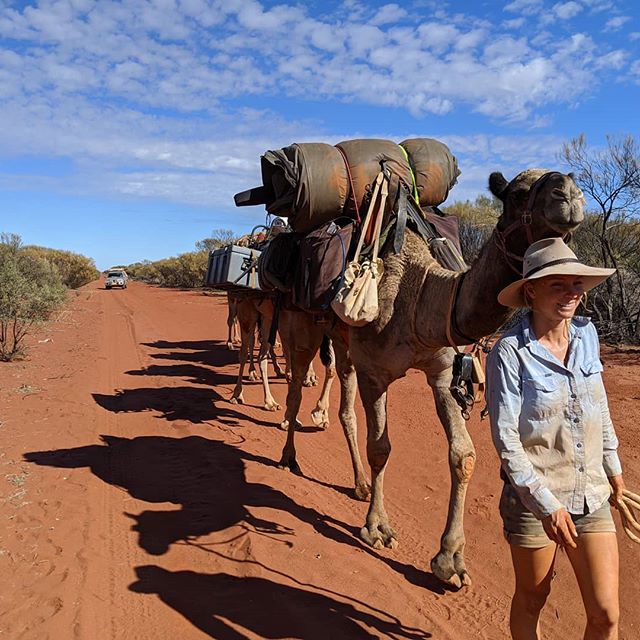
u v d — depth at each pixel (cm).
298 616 437
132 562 516
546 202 335
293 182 560
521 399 304
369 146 577
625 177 1405
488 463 706
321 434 877
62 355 1590
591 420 302
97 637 418
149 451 801
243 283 1008
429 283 475
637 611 428
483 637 414
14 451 788
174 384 1243
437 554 486
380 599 460
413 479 685
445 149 610
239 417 980
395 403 994
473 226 1923
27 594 466
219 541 552
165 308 3247
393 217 527
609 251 1424
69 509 614
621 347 1305
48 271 2842
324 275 570
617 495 323
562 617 430
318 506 629
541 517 287
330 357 868
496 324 407
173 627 427
